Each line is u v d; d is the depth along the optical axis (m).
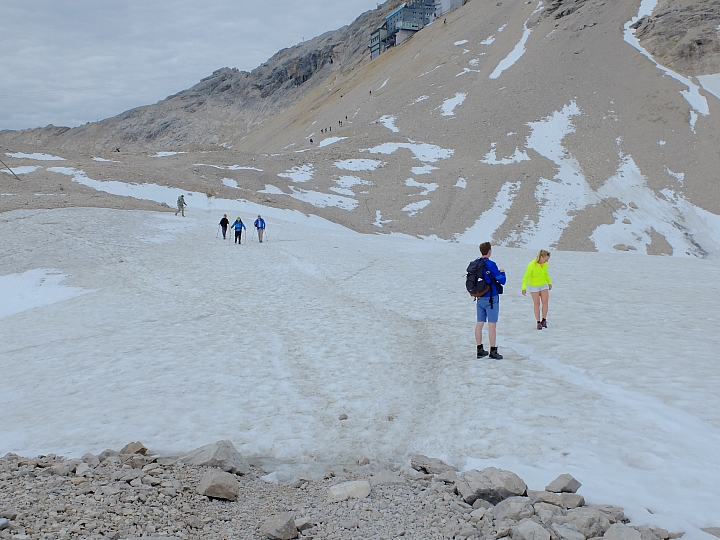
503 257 29.58
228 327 15.13
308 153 86.25
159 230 35.75
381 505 5.32
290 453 7.14
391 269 24.06
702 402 7.29
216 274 24.12
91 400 9.55
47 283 23.88
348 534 4.79
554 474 5.58
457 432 7.18
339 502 5.49
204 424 8.14
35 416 8.91
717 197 73.69
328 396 9.23
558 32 133.00
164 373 11.00
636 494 5.02
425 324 14.23
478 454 6.43
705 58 111.50
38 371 11.75
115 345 13.62
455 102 112.12
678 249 61.91
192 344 13.34
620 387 8.28
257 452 7.20
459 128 98.12
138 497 5.33
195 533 4.81
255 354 12.20
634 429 6.63
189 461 6.58
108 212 38.72
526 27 141.75
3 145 66.75
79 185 50.25
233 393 9.60
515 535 4.36
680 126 92.44
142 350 12.98
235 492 5.69
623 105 101.38
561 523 4.48
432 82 127.56
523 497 4.94
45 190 47.12
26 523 4.50
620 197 73.94
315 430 7.84
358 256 28.09
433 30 170.88
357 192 70.94
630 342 11.01
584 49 122.94
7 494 5.16
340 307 16.92
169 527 4.84
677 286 19.00
